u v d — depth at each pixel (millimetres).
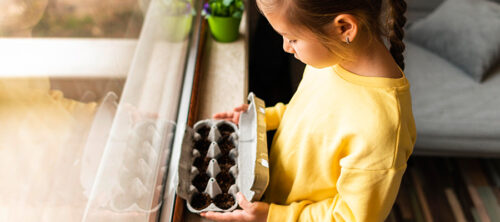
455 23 1830
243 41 1356
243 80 1202
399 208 1668
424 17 2111
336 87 708
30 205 455
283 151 828
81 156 576
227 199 862
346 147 709
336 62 684
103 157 638
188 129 947
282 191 857
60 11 549
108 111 674
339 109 700
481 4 1846
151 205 780
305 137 753
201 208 847
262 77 2037
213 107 1100
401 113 667
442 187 1763
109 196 645
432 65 1840
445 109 1615
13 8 462
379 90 671
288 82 1939
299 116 794
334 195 810
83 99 594
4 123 448
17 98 466
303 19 611
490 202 1711
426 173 1817
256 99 919
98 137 629
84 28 601
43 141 498
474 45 1750
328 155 732
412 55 1903
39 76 503
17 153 451
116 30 716
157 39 948
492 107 1629
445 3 1932
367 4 620
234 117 1002
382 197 692
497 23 1751
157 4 957
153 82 896
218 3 1271
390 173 670
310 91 791
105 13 673
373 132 659
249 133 908
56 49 537
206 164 922
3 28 458
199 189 879
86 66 596
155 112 879
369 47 671
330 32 627
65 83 553
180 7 1146
